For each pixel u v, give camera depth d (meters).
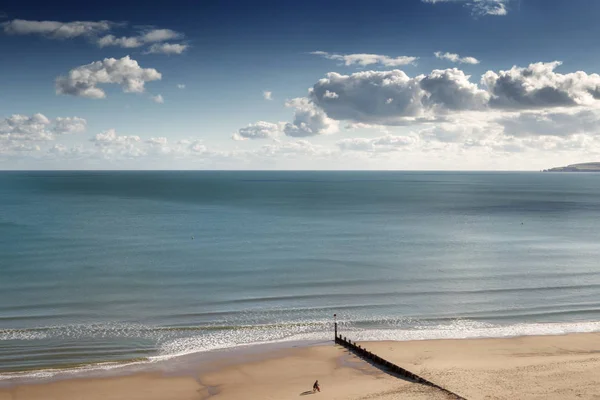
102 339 45.56
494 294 60.59
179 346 44.41
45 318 50.56
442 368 39.25
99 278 65.81
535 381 35.69
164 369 39.91
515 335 47.62
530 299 58.72
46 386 36.62
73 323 49.28
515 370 38.22
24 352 42.38
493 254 84.50
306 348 44.50
